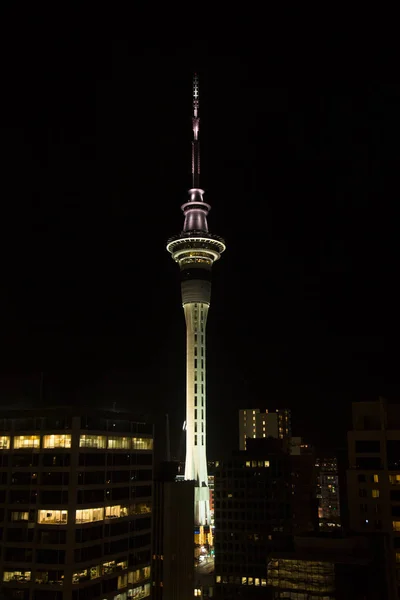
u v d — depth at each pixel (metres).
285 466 192.12
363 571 95.56
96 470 121.75
